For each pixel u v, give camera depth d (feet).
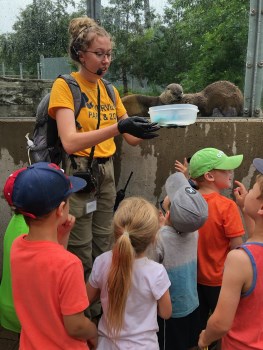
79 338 4.80
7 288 6.46
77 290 4.56
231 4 9.96
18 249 4.85
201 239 7.13
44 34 10.27
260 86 9.98
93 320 8.19
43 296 4.61
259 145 9.28
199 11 10.17
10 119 9.50
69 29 7.11
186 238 6.31
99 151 7.49
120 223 5.44
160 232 6.34
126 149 9.44
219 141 9.30
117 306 5.24
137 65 10.36
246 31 9.92
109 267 5.55
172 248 6.22
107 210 8.10
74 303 4.53
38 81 10.50
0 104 10.28
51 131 7.19
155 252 6.16
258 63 9.85
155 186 9.50
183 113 6.50
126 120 5.99
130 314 5.34
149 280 5.31
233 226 6.97
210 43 10.26
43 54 10.38
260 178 4.76
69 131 6.52
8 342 7.97
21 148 9.39
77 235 7.48
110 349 5.34
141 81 10.53
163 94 10.41
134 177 9.53
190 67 10.48
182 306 6.36
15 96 10.37
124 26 10.11
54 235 4.93
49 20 10.18
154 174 9.46
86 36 6.70
